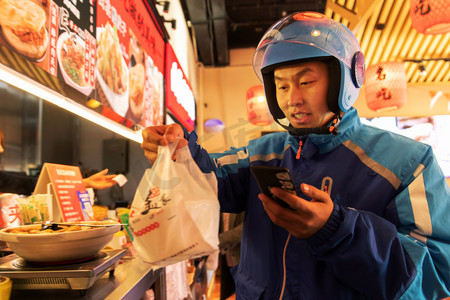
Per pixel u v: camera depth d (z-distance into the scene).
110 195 2.32
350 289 0.78
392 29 5.29
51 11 1.10
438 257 0.73
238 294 0.94
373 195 0.82
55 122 2.78
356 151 0.87
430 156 0.82
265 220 0.91
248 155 1.05
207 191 0.71
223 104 6.61
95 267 0.78
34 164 2.78
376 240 0.70
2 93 2.64
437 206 0.76
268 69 0.89
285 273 0.82
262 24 6.02
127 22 1.89
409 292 0.69
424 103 6.58
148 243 0.64
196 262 2.75
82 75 1.31
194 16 4.41
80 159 2.74
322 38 0.80
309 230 0.66
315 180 0.88
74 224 0.91
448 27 2.70
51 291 0.78
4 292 0.66
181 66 3.86
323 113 0.87
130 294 0.81
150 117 2.40
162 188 0.67
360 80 0.89
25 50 0.96
